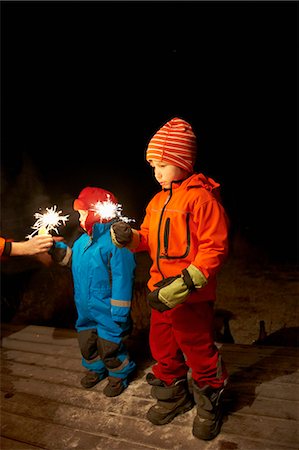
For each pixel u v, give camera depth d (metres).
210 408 2.07
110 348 2.46
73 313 5.89
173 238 1.90
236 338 5.02
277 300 6.19
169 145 1.88
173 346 2.15
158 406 2.29
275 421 2.18
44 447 2.21
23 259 7.68
